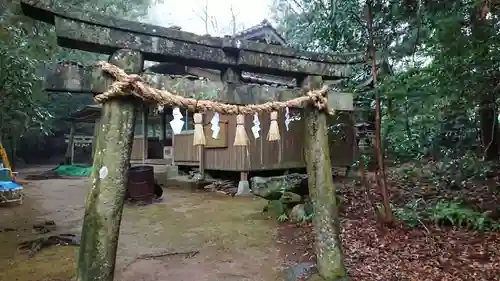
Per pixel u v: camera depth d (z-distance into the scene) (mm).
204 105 2352
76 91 2127
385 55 5234
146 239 4922
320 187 3031
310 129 3082
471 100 4738
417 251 3805
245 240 4801
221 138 9430
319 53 3154
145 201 7871
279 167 9305
